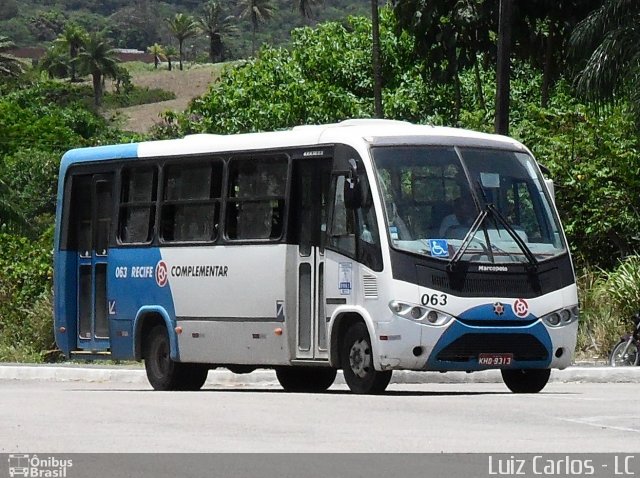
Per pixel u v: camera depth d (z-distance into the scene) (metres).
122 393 27.72
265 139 29.41
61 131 136.00
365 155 26.70
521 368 26.70
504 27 43.28
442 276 26.00
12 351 49.66
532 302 26.56
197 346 30.48
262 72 71.25
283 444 17.22
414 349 25.77
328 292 27.25
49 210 112.00
